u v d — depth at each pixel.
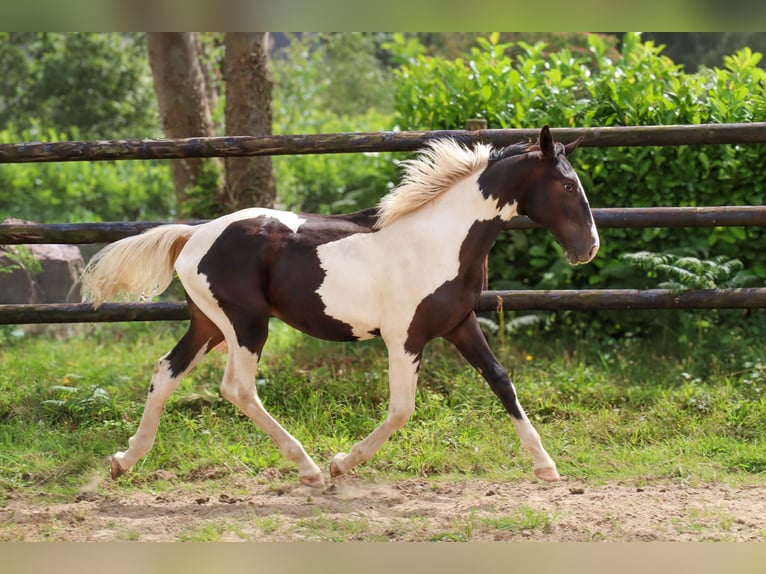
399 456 8.45
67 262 11.73
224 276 7.31
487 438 8.81
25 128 23.59
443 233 7.23
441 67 12.62
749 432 8.92
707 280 9.74
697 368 10.37
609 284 11.27
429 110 12.00
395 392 7.32
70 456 8.51
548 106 11.27
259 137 9.41
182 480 8.12
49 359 11.29
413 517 7.03
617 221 9.58
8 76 23.75
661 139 9.43
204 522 6.98
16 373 10.52
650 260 10.24
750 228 10.91
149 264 7.61
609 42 14.99
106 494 7.74
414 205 7.32
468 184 7.31
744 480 7.92
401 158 12.52
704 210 9.52
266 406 9.57
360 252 7.28
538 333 11.27
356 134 9.41
